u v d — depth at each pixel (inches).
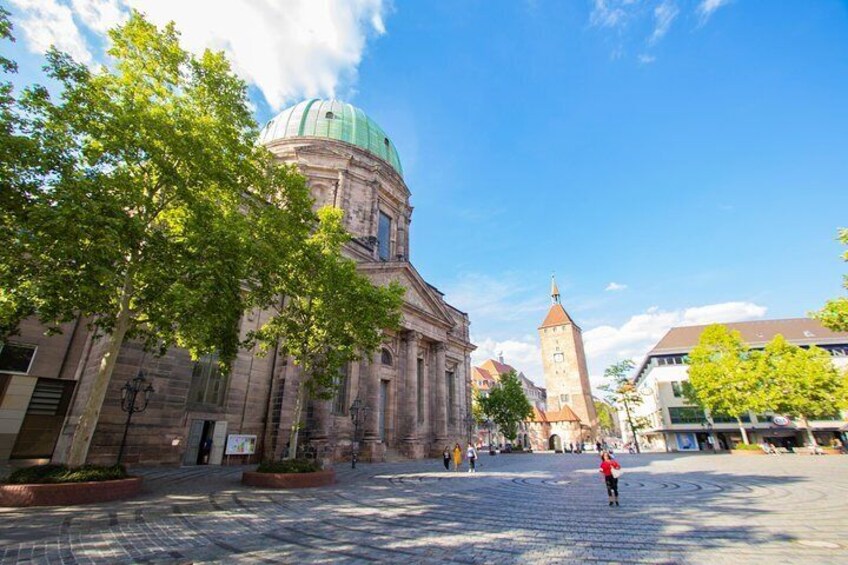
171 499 448.5
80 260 405.4
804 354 1637.6
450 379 1758.1
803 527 332.5
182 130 521.7
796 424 2069.4
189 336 506.3
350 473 824.3
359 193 1577.3
